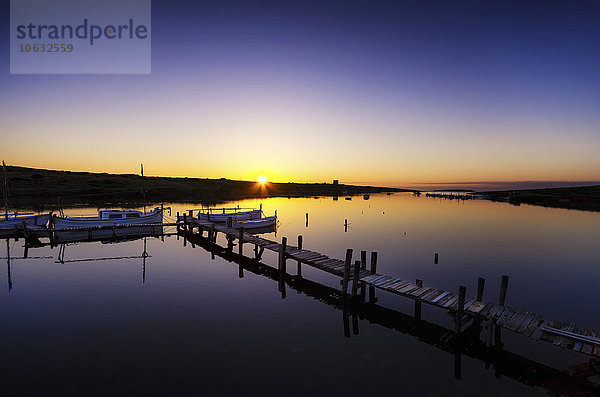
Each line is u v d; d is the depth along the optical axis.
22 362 10.95
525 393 10.05
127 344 12.33
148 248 31.81
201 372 10.55
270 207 81.06
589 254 30.05
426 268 24.92
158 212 40.34
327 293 19.45
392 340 13.45
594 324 15.26
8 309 15.57
